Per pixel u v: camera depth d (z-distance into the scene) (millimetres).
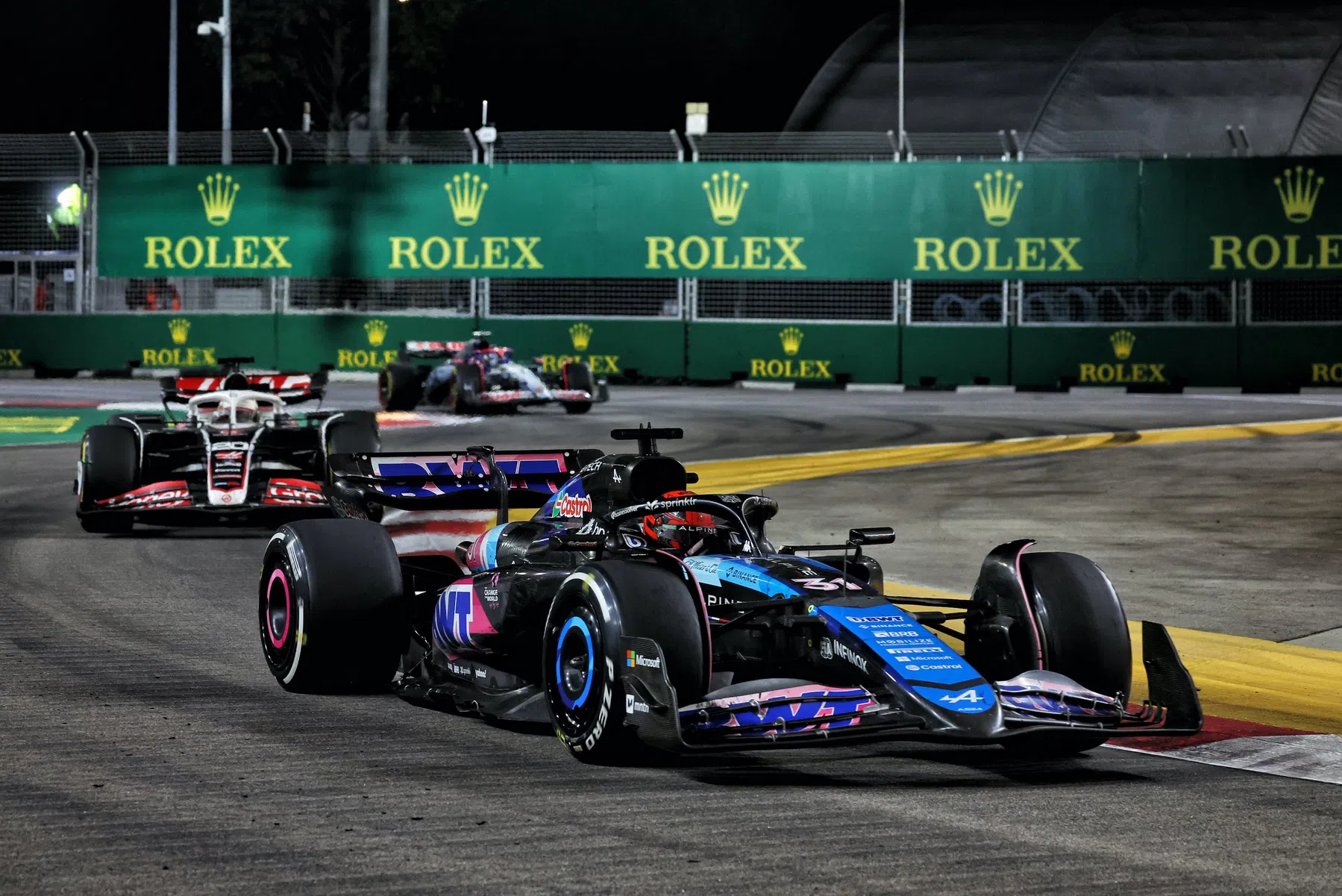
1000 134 128625
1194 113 170625
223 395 55875
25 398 112750
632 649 22750
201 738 25719
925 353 130375
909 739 22531
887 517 55969
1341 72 170375
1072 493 62875
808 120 188750
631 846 19766
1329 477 67750
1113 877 18781
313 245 135375
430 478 33781
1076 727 22656
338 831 20375
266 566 30469
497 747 25328
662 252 132000
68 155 137500
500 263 133625
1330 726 28250
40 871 18672
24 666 31516
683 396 121312
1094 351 128125
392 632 28922
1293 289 126375
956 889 18250
